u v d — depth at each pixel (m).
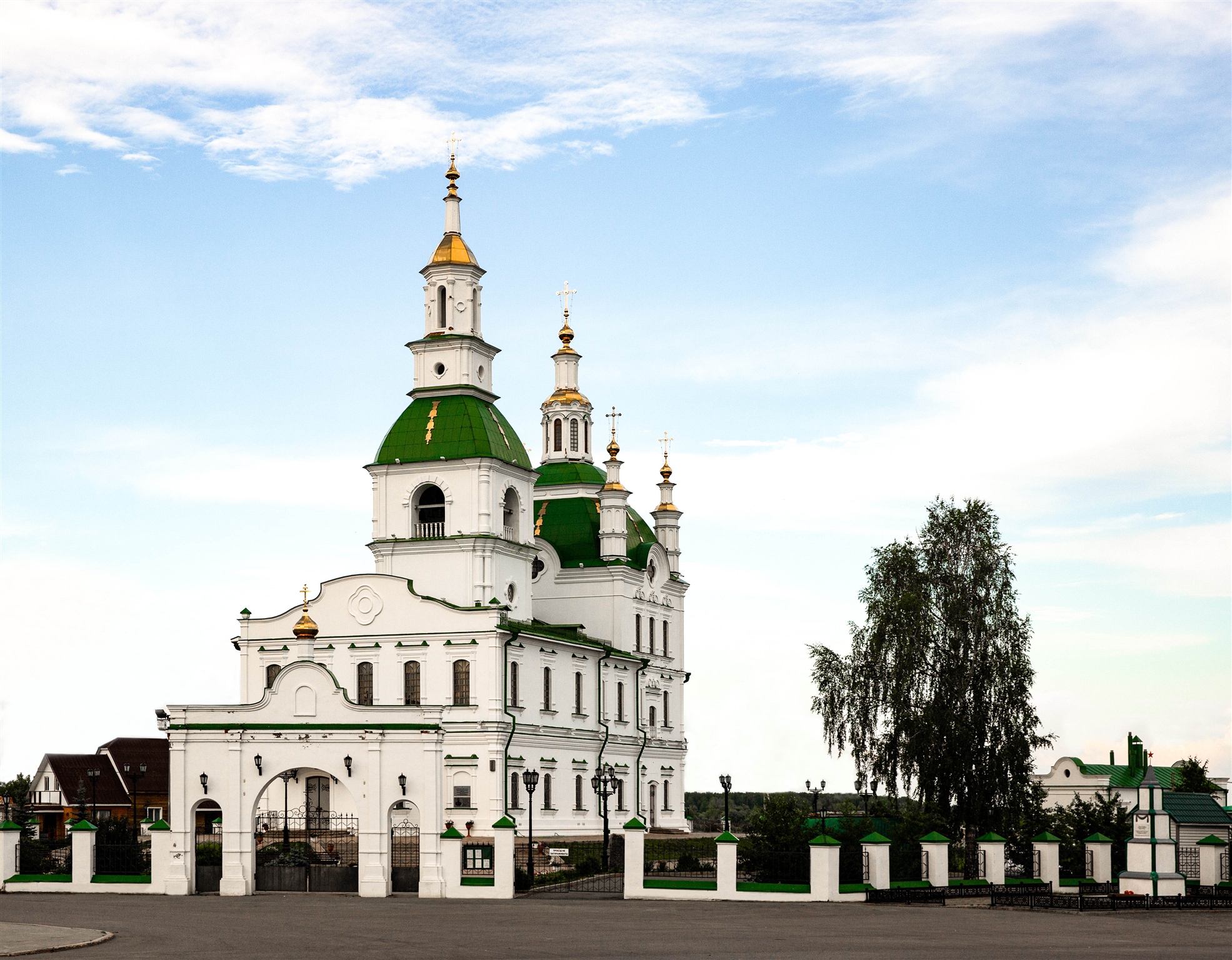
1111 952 39.38
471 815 91.12
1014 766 81.75
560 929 45.84
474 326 101.25
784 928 46.66
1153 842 60.38
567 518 116.50
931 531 87.25
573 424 121.56
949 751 81.75
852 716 85.75
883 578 87.50
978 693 83.12
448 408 98.50
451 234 101.69
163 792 127.44
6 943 40.81
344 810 90.25
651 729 116.38
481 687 92.00
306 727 64.31
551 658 100.19
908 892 59.62
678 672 122.31
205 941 42.12
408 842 70.31
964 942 41.91
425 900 60.19
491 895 61.16
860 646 86.69
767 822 64.88
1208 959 37.38
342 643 95.38
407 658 93.94
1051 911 56.00
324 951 39.31
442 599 95.75
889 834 71.50
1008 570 85.62
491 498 96.88
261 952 39.06
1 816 90.06
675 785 119.94
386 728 63.44
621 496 114.44
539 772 96.81
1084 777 126.62
